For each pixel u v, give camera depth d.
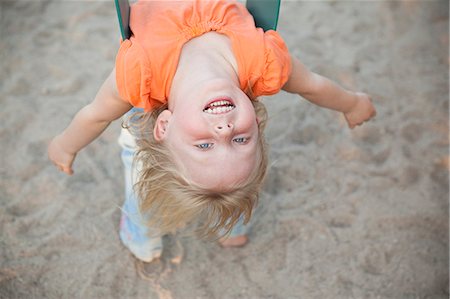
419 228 2.53
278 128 2.77
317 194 2.60
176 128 1.46
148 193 1.69
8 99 2.86
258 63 1.57
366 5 3.37
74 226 2.47
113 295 2.30
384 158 2.71
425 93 2.96
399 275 2.39
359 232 2.50
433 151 2.75
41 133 2.74
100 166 2.65
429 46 3.19
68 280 2.32
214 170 1.45
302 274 2.39
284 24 3.23
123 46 1.58
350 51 3.12
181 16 1.62
